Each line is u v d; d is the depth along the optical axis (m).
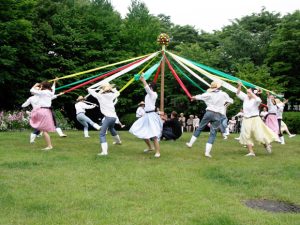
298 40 22.92
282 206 4.59
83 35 21.03
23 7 17.08
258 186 5.39
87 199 4.55
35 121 7.96
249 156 7.95
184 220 3.94
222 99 7.86
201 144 9.83
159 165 6.57
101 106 7.54
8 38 16.42
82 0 26.95
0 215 3.98
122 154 7.68
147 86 7.54
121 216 4.02
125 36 23.59
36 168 6.03
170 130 10.58
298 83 23.61
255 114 8.07
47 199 4.52
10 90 18.45
